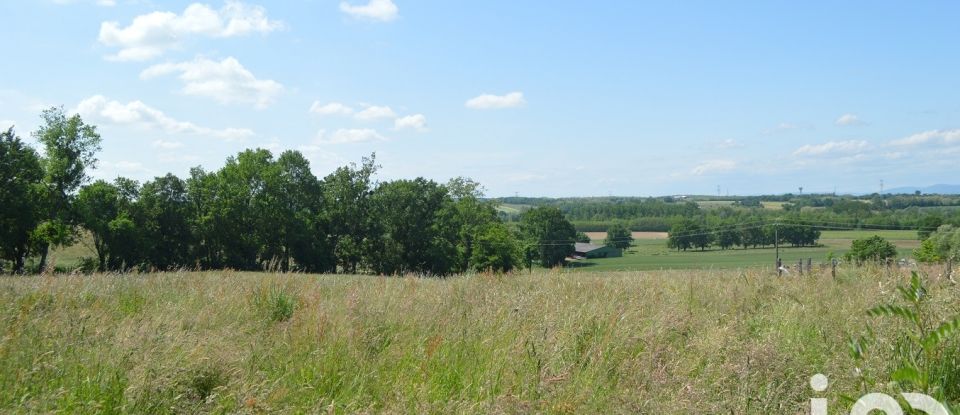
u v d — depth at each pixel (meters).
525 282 11.98
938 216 65.38
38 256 48.97
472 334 6.33
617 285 10.85
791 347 5.86
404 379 5.04
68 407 4.19
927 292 5.04
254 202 63.16
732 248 86.12
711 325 6.89
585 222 120.38
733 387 4.68
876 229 76.56
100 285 10.05
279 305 8.10
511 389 4.86
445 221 73.31
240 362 5.20
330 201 70.50
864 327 5.73
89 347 5.41
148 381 4.50
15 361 4.94
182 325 6.65
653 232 114.81
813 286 9.85
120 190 59.47
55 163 49.09
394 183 71.94
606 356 5.65
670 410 4.23
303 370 5.07
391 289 10.39
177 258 61.72
